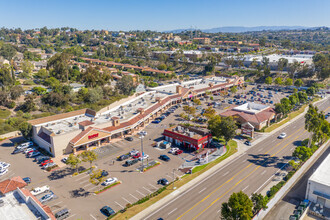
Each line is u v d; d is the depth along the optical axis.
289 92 193.62
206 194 66.69
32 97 134.12
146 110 125.69
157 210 60.28
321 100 170.12
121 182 73.00
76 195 66.81
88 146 96.25
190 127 106.75
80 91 157.12
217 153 91.44
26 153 91.75
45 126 99.75
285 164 82.75
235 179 73.88
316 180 62.44
